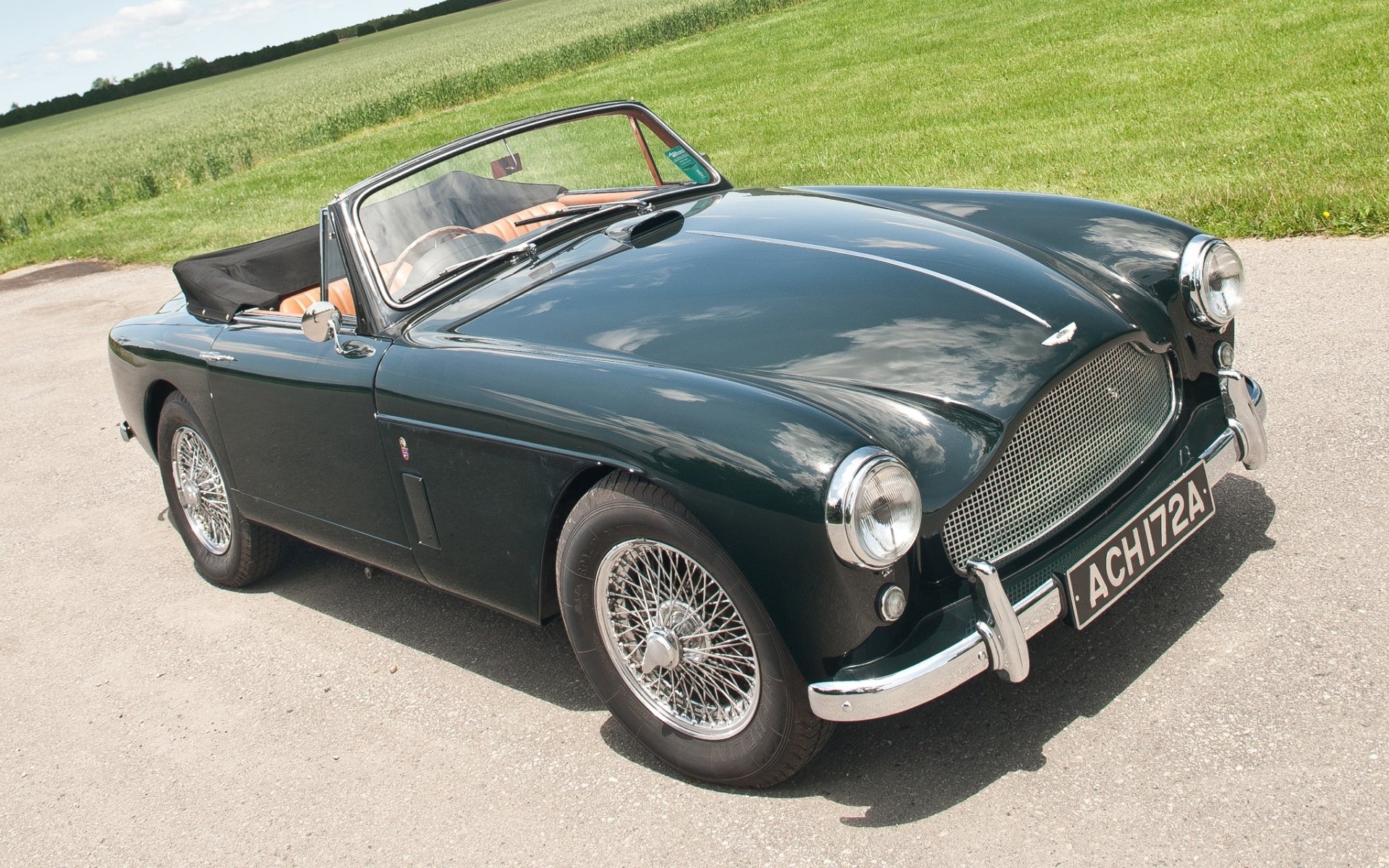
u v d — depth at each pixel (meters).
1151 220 3.24
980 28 18.88
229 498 4.12
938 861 2.36
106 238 14.61
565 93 24.78
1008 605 2.39
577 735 3.10
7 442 6.59
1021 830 2.39
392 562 3.50
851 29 23.39
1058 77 12.91
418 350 3.19
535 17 74.00
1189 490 2.81
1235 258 3.05
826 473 2.26
